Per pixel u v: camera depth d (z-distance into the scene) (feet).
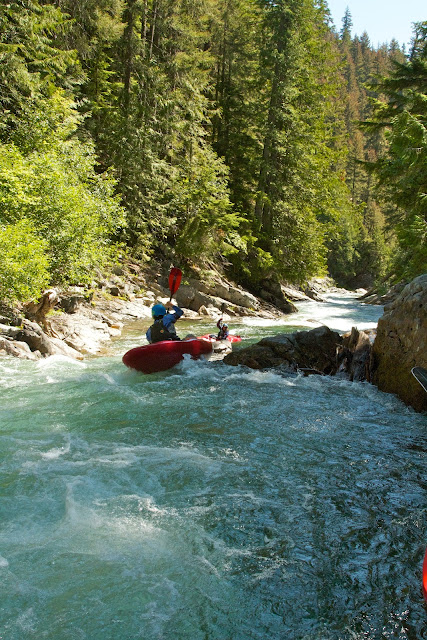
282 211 80.07
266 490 13.35
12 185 37.40
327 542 11.00
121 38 70.49
